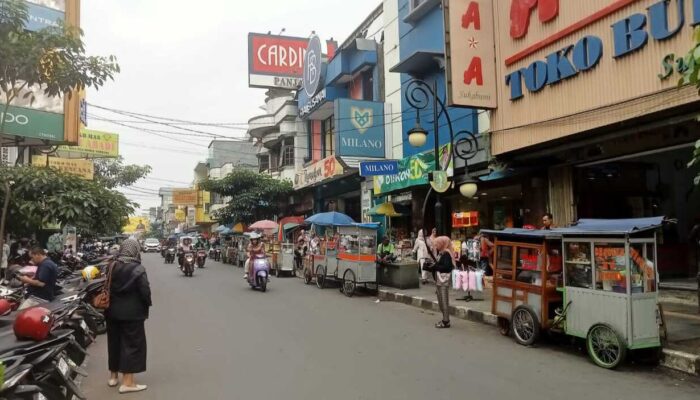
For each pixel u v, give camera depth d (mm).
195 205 62031
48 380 4957
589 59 9930
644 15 8922
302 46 33562
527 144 11484
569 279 7715
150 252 64375
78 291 8898
